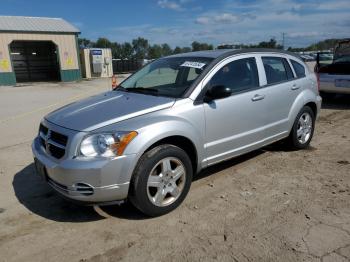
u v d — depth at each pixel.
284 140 5.98
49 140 3.87
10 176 5.33
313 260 3.04
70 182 3.52
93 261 3.18
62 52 27.62
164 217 3.90
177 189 4.02
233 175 5.04
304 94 5.81
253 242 3.34
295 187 4.56
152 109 3.94
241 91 4.77
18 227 3.80
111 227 3.74
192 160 4.34
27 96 17.58
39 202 4.40
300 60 6.09
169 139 4.00
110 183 3.53
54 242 3.50
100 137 3.53
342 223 3.62
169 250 3.28
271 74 5.33
